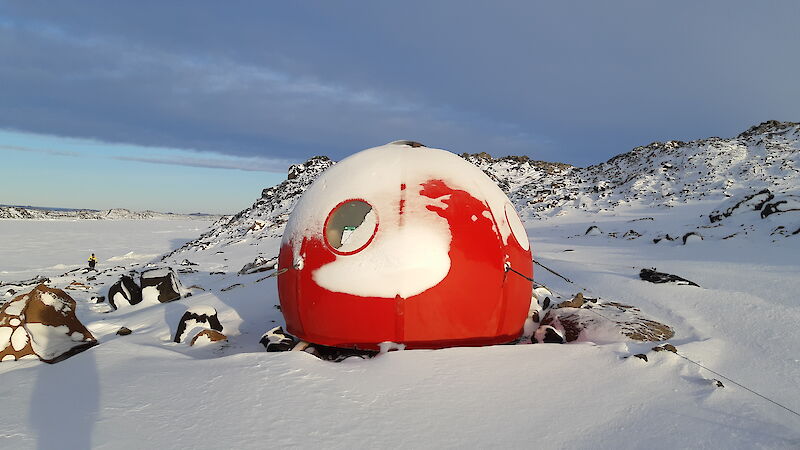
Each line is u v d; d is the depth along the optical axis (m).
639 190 35.66
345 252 4.96
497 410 3.50
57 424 3.35
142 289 10.17
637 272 9.41
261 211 41.72
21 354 5.07
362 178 5.28
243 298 9.05
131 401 3.71
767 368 4.50
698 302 6.92
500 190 5.88
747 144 39.62
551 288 8.72
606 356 4.48
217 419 3.36
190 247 35.19
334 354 5.20
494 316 5.07
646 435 3.16
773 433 3.18
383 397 3.71
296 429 3.21
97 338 6.55
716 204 27.75
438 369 4.21
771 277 8.18
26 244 46.66
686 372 4.17
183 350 5.79
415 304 4.80
